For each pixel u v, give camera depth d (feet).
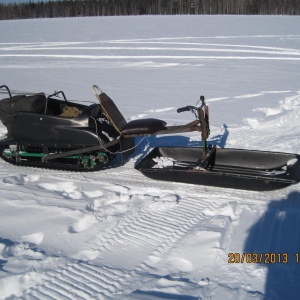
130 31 106.73
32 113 16.17
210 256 9.95
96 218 12.03
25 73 44.70
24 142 16.51
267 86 34.71
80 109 17.43
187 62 50.62
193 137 20.85
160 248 10.40
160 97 31.32
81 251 10.32
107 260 9.97
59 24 147.23
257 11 212.64
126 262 9.87
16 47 75.36
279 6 209.05
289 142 19.19
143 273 9.43
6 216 12.30
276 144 19.01
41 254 10.14
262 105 27.63
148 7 232.53
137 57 56.44
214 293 8.64
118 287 8.93
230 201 13.14
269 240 10.69
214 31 99.60
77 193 13.99
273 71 42.42
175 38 83.51
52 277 9.30
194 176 14.15
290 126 22.39
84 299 8.57
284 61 49.37
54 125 15.93
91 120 15.89
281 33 90.33
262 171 14.87
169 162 15.72
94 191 14.17
